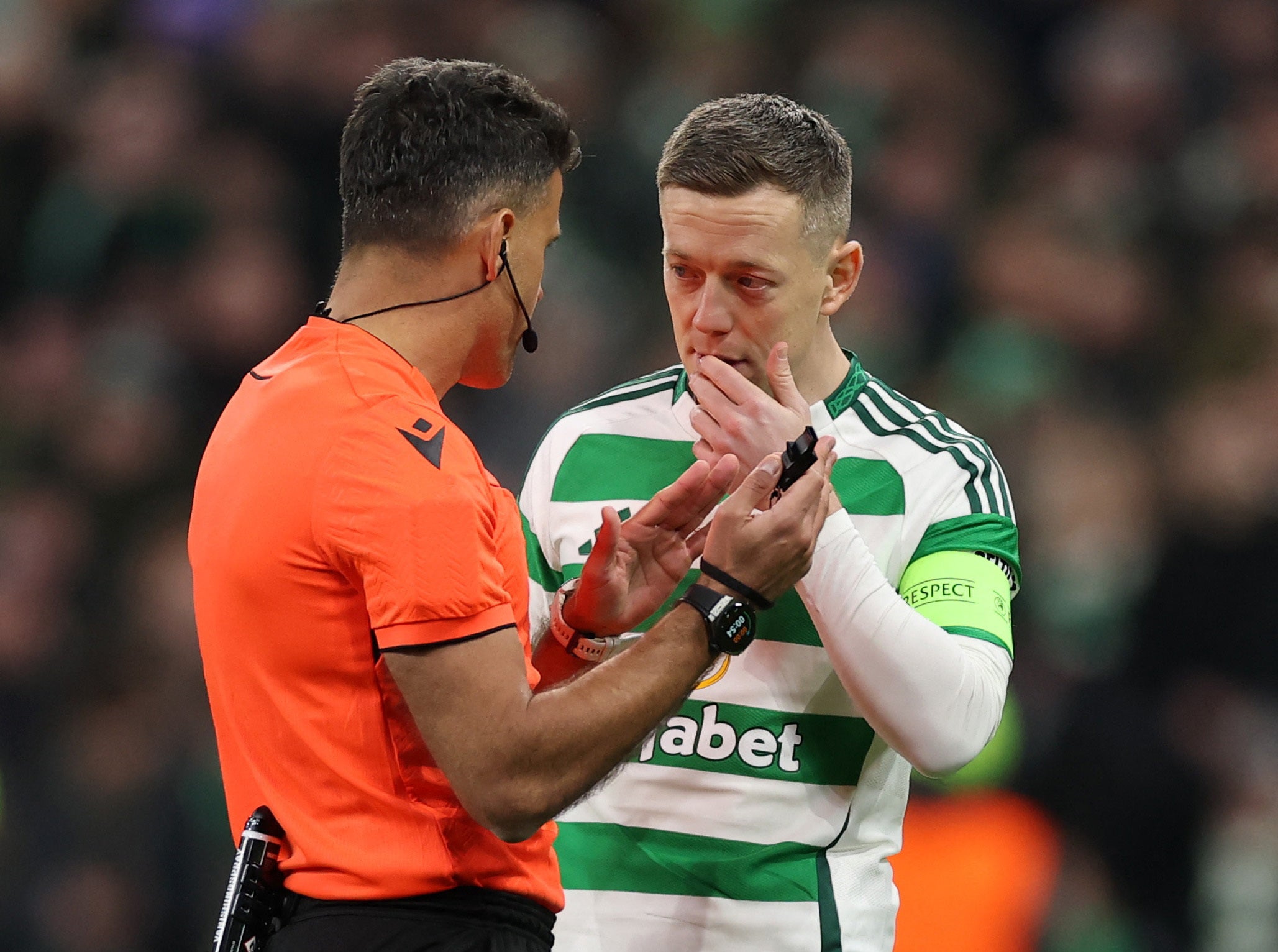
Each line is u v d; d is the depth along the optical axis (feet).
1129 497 77.30
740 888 32.42
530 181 28.53
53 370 83.46
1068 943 60.18
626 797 32.99
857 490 32.71
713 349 31.09
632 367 80.18
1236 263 89.15
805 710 32.65
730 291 30.86
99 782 70.74
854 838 33.24
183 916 68.69
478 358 29.12
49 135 89.97
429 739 25.59
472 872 27.25
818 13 97.04
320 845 26.91
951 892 57.77
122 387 81.92
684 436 33.94
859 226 87.76
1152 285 88.74
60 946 67.87
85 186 87.81
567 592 30.91
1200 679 73.20
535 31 91.71
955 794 58.85
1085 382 84.07
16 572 77.00
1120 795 62.95
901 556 32.63
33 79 90.89
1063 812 63.00
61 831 69.97
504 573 27.04
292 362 27.71
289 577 26.20
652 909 32.73
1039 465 78.89
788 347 31.22
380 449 25.84
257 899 27.12
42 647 75.46
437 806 27.02
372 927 26.81
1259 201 90.99
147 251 86.02
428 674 25.31
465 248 27.96
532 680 28.76
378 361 27.25
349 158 28.48
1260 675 73.36
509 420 77.00
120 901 68.54
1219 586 74.08
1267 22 98.58
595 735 25.86
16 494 80.38
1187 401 83.61
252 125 87.35
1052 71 96.89
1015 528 33.53
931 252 87.92
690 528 30.22
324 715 26.68
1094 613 74.64
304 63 87.71
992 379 82.53
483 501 26.32
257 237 84.99
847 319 82.99
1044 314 86.02
